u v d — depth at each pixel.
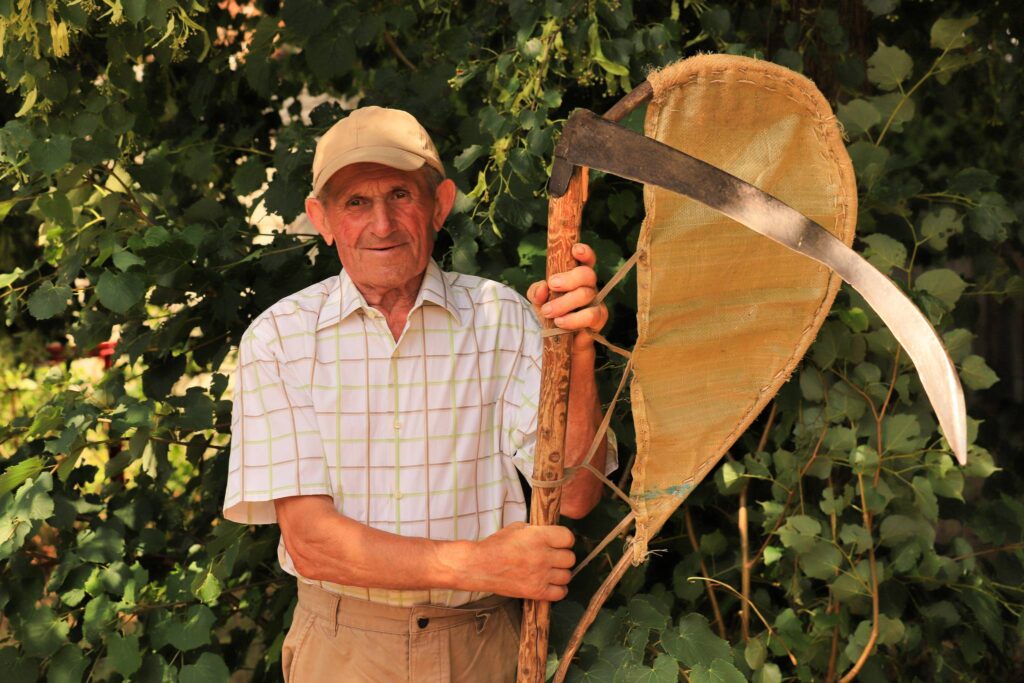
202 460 2.74
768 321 1.70
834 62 2.66
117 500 2.55
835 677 2.49
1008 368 4.16
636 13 2.48
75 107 2.48
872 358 2.57
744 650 2.39
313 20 2.42
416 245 1.78
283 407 1.80
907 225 2.58
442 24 2.62
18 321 3.49
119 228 2.47
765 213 1.35
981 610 2.46
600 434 1.71
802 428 2.49
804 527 2.37
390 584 1.74
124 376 2.59
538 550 1.70
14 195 2.47
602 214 2.49
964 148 3.57
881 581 2.43
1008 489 2.90
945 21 2.42
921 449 2.41
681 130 1.57
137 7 2.21
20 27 2.28
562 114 2.46
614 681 1.99
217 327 2.56
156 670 2.31
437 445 1.83
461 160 2.29
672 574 2.69
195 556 2.57
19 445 2.47
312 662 1.89
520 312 1.92
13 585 2.36
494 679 1.91
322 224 1.88
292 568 1.95
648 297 1.63
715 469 2.62
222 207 2.60
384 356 1.81
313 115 2.56
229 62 2.78
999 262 2.76
